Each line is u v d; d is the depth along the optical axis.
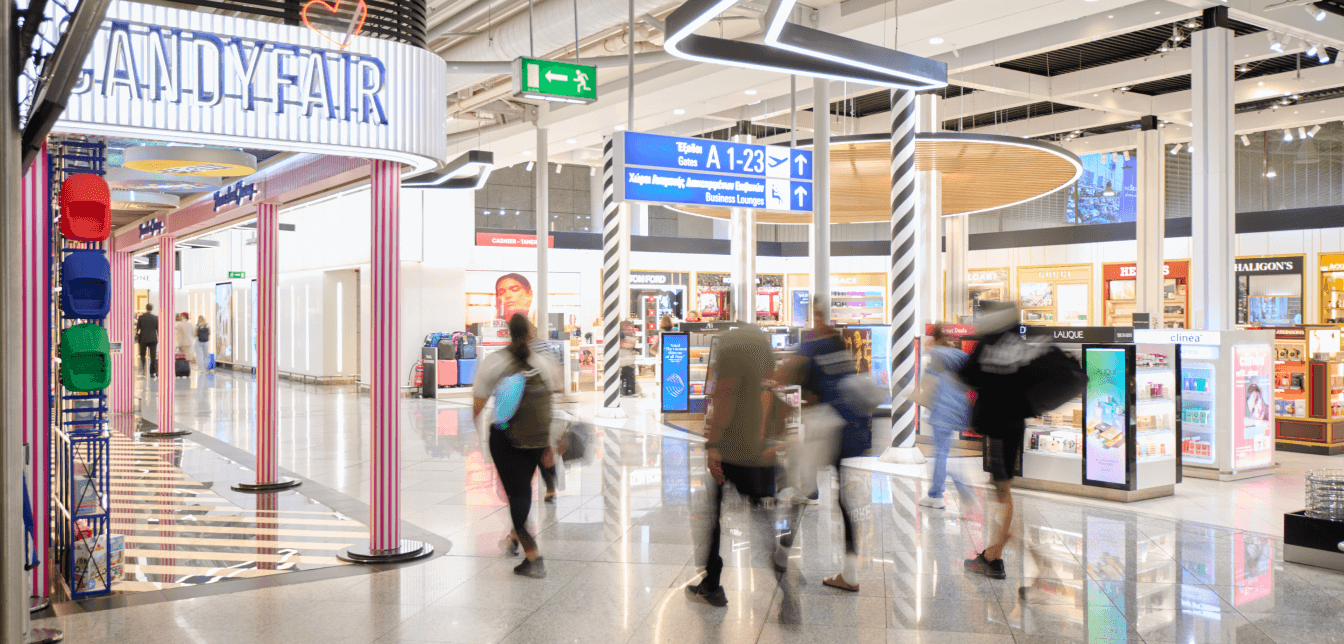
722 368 4.43
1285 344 10.19
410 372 17.19
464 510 6.83
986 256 23.67
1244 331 8.40
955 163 11.18
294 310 20.56
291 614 4.44
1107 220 22.84
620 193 8.24
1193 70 9.90
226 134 4.77
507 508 6.89
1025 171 11.73
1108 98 17.00
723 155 8.83
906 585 4.79
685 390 12.56
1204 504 7.02
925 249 11.81
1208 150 9.73
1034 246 22.66
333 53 5.09
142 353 21.62
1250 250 19.12
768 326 13.16
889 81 6.30
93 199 4.73
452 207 17.62
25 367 4.71
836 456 4.76
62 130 4.40
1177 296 20.41
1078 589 4.72
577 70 8.00
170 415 11.51
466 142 16.70
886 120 18.67
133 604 4.64
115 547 5.12
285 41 4.95
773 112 16.41
